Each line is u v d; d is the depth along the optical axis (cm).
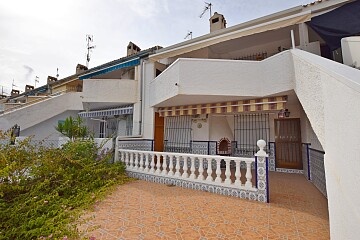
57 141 1422
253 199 771
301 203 734
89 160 1066
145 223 570
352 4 961
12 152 859
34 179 838
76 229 524
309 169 1123
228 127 1586
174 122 1631
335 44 917
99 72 1978
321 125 442
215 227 545
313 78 520
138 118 1617
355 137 223
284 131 1409
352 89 230
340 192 293
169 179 1012
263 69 1045
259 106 1099
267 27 1115
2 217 586
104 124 2128
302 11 1090
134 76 1820
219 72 1082
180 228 539
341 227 291
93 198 765
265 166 760
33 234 509
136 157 1160
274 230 526
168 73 1219
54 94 2484
